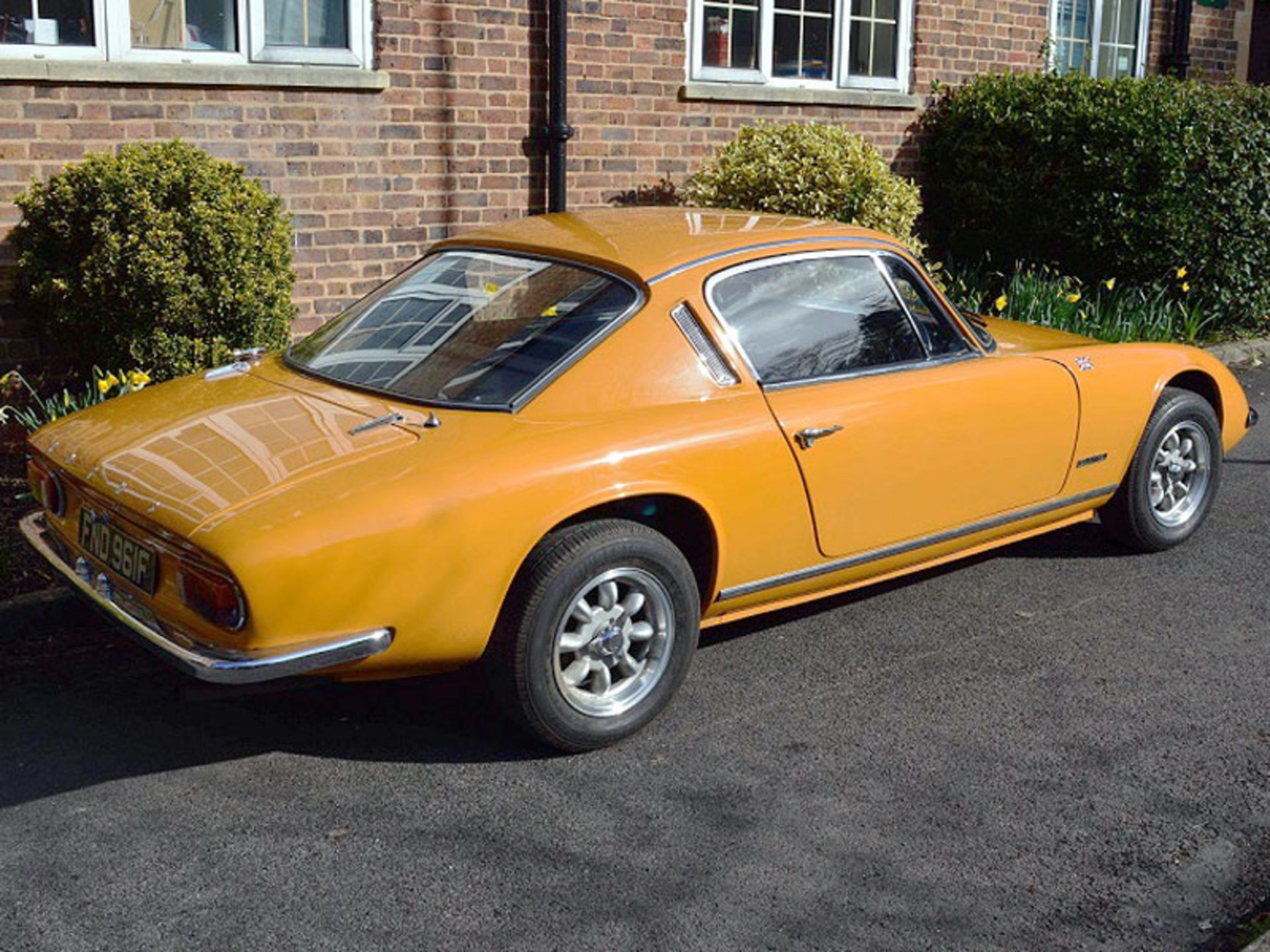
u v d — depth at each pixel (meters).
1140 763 4.15
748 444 4.30
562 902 3.36
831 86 10.59
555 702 3.98
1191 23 13.34
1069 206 10.41
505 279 4.56
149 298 6.55
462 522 3.70
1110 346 5.70
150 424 4.21
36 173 7.05
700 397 4.31
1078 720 4.44
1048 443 5.30
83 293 6.57
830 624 5.23
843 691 4.64
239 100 7.65
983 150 10.81
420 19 8.25
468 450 3.84
